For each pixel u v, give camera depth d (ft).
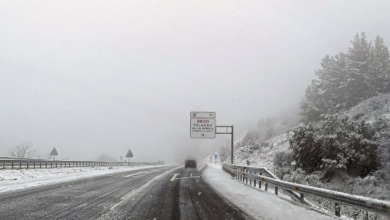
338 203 28.55
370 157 71.26
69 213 27.30
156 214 28.50
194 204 34.99
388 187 60.80
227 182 65.72
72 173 84.53
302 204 34.83
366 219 36.55
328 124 85.92
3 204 30.89
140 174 87.40
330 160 75.97
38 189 43.62
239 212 30.66
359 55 136.67
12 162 98.37
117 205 32.24
